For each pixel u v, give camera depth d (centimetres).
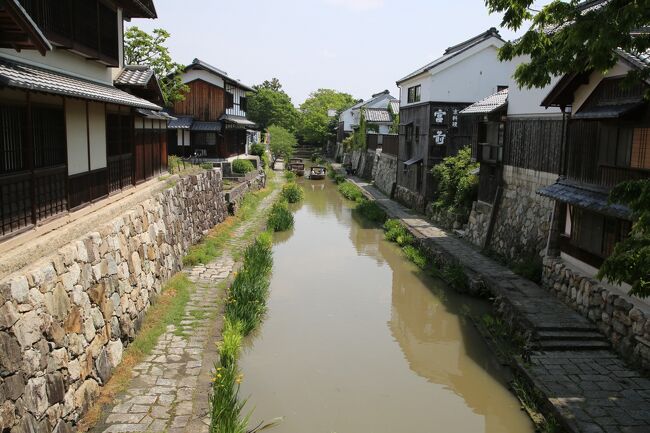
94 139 1220
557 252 1555
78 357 834
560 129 1568
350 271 2056
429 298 1723
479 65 2798
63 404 766
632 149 1156
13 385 643
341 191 4416
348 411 1046
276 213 2898
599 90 1278
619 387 1009
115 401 888
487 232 2031
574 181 1398
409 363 1273
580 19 805
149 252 1345
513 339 1272
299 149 9250
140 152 1644
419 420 1025
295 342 1368
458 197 2428
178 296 1423
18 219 830
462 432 985
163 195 1625
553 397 971
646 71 859
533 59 966
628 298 1161
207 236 2162
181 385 949
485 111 2038
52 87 810
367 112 5681
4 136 803
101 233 1022
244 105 4584
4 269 705
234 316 1305
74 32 1095
